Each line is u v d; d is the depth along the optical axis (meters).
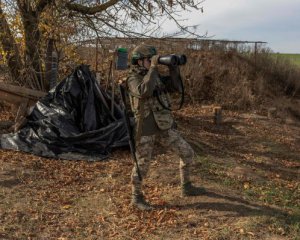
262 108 13.45
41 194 5.20
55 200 5.06
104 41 9.78
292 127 11.77
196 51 15.08
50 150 6.64
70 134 6.86
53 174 5.91
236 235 4.35
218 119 10.45
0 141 6.82
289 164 7.84
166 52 13.09
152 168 6.30
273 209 5.09
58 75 9.75
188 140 8.21
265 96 14.74
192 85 13.30
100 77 9.58
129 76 4.63
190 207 4.95
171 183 5.77
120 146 7.03
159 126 4.69
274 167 7.48
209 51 15.46
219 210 4.90
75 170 6.12
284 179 6.80
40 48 9.40
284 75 16.52
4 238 4.12
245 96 13.42
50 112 7.14
